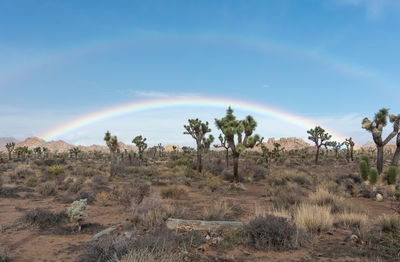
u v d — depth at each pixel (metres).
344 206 10.52
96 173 28.30
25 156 77.62
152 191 14.97
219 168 33.75
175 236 5.90
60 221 8.58
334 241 5.97
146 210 8.51
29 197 13.92
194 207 10.98
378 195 14.14
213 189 17.95
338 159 60.56
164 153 102.25
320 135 51.12
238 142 21.28
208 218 8.38
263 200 13.51
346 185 17.86
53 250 5.96
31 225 8.01
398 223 6.95
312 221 6.85
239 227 6.56
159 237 5.42
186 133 30.86
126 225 7.34
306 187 19.64
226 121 21.48
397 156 20.58
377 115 21.47
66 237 7.03
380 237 6.18
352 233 6.61
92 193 13.88
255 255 5.11
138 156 53.66
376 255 5.01
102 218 9.38
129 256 4.19
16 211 10.45
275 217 6.22
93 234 7.31
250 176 26.78
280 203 11.56
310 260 4.84
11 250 5.96
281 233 5.59
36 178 20.92
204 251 5.28
